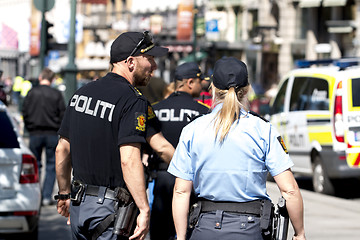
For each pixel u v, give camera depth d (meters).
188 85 13.30
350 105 23.98
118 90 9.14
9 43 133.62
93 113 9.13
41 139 22.52
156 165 12.98
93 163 9.11
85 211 9.10
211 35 80.06
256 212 8.35
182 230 8.59
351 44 76.31
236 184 8.33
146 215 8.96
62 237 17.72
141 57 9.37
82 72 97.31
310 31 81.12
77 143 9.23
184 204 8.57
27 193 15.99
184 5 79.00
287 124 27.20
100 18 118.12
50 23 37.19
